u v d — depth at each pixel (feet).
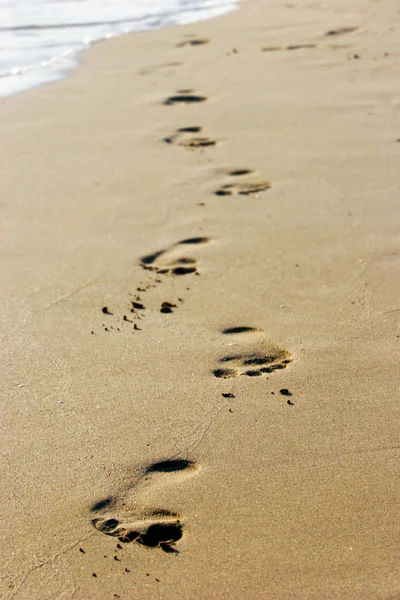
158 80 20.94
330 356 8.94
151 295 10.42
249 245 11.69
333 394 8.27
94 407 8.16
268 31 26.14
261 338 9.34
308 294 10.30
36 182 14.39
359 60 21.93
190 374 8.68
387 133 16.20
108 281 10.81
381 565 6.22
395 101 18.19
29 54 24.41
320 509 6.77
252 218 12.59
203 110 18.21
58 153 15.83
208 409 8.09
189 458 7.41
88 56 23.94
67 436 7.73
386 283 10.51
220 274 10.91
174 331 9.54
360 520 6.64
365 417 7.91
